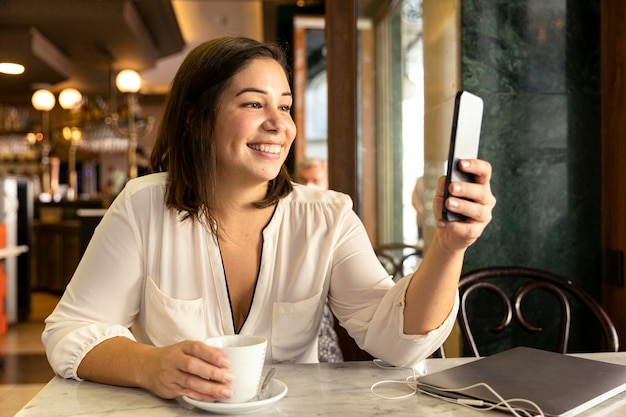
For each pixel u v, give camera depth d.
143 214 1.14
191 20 6.71
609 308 1.86
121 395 0.88
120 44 6.84
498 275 1.53
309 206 1.20
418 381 0.88
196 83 1.11
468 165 0.81
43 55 6.57
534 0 1.86
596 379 0.87
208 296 1.12
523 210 1.88
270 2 5.00
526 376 0.89
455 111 0.81
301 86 4.88
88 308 1.08
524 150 1.87
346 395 0.86
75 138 7.99
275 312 1.14
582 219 1.90
